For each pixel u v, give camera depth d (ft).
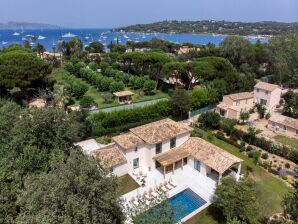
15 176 72.13
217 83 222.07
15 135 80.12
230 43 339.36
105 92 241.76
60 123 85.61
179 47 538.47
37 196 56.49
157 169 122.11
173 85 268.82
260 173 120.47
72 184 58.34
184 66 239.09
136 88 269.23
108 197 60.75
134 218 68.59
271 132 167.84
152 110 172.14
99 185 60.70
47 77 231.09
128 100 228.63
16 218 61.82
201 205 99.91
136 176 115.85
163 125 129.39
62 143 83.41
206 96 199.82
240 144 146.72
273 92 201.67
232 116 185.68
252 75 282.36
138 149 119.55
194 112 194.49
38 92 218.59
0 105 122.52
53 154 75.87
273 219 91.09
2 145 81.10
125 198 100.94
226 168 106.83
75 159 64.75
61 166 62.18
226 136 159.74
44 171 74.95
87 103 202.08
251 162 129.59
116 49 457.68
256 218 87.35
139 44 568.82
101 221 58.75
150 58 273.13
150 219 66.13
